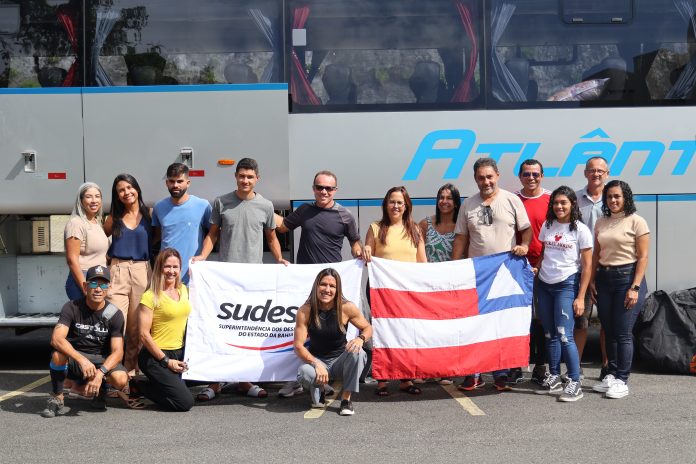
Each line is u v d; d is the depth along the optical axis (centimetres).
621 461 548
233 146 870
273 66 880
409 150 877
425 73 884
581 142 884
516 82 885
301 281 750
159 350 691
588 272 729
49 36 887
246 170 749
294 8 884
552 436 608
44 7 888
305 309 700
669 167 887
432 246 788
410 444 592
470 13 888
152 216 777
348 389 681
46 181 876
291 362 739
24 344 1085
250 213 756
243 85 871
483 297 750
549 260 733
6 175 877
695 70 892
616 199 727
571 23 891
